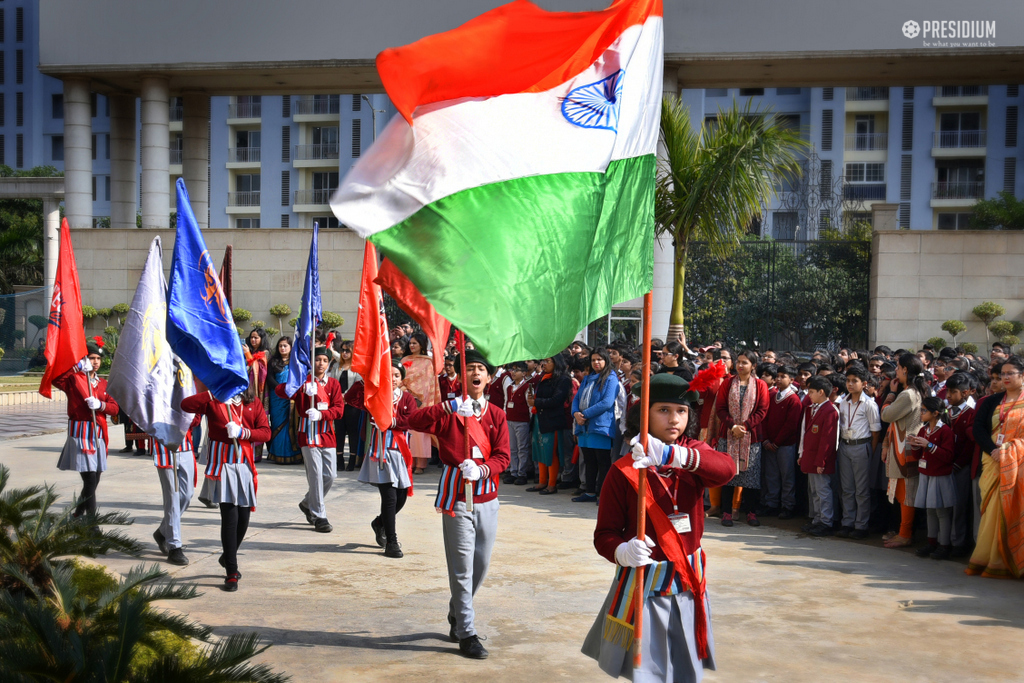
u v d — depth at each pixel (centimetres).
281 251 2453
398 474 766
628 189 421
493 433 564
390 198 383
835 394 918
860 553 809
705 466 359
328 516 941
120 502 982
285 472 1241
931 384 1044
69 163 2633
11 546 513
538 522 923
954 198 4488
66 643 362
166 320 718
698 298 2272
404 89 382
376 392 742
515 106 405
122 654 355
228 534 662
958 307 2166
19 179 2892
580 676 497
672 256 2195
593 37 420
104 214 5606
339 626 582
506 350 383
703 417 960
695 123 4488
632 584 358
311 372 862
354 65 2458
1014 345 2094
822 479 885
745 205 1458
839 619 606
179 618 444
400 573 714
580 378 1145
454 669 506
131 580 443
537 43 415
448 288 379
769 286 2262
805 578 715
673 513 361
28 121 5762
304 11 2458
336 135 5003
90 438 823
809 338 2320
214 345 674
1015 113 4450
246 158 5072
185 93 2811
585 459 1052
